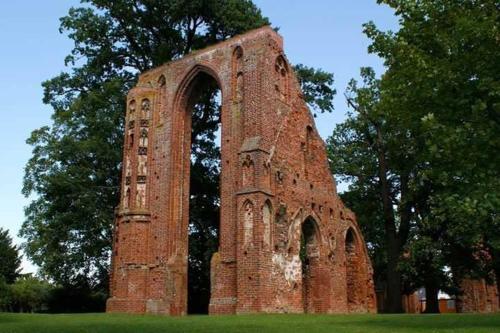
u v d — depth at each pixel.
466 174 14.46
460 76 15.02
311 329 13.09
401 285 38.19
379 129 38.31
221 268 26.80
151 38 42.41
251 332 12.07
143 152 32.53
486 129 14.00
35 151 39.84
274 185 27.23
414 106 16.39
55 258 38.19
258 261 25.11
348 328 13.45
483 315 20.61
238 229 26.20
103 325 15.35
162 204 31.08
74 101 40.19
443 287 39.59
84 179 37.53
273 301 25.39
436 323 15.32
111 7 40.62
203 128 43.56
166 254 30.09
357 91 38.56
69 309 40.84
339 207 32.94
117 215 32.72
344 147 45.47
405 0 17.75
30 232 41.88
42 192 39.03
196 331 12.54
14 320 18.94
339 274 31.44
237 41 30.03
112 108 39.41
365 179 44.06
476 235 30.19
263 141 27.16
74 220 37.16
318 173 31.44
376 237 45.75
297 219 28.48
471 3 16.97
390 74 18.86
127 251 30.81
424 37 17.05
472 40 15.16
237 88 29.39
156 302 29.58
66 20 41.19
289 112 29.92
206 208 42.97
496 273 35.66
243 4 40.94
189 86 32.44
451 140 14.26
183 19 41.34
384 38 19.28
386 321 16.91
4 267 60.38
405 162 36.53
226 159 28.41
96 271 41.41
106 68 42.38
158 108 33.34
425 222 35.22
